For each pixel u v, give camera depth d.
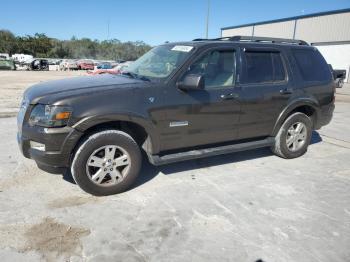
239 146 4.86
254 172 4.87
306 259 2.88
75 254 2.83
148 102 3.87
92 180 3.77
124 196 3.93
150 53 5.00
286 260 2.86
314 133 7.64
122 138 3.83
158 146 4.08
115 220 3.39
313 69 5.54
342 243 3.13
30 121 3.62
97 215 3.47
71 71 42.00
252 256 2.90
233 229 3.30
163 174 4.64
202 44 4.38
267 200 3.96
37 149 3.61
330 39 30.80
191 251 2.93
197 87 3.84
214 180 4.50
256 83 4.80
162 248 2.96
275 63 5.07
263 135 5.13
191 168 4.91
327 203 3.94
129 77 4.43
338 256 2.94
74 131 3.51
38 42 81.06
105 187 3.86
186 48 4.41
